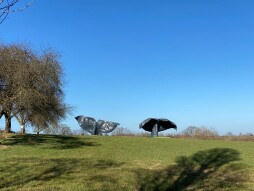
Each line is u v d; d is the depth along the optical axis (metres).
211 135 53.56
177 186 15.55
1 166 17.38
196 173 18.77
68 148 26.67
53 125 41.31
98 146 28.92
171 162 21.66
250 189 15.16
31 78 27.89
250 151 28.59
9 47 29.05
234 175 18.53
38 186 14.00
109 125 55.66
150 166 19.94
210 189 15.13
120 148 27.94
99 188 14.22
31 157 21.06
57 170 16.94
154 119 52.00
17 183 14.30
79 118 55.81
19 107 29.23
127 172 17.30
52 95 31.55
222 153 26.59
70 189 13.80
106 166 18.78
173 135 52.81
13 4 6.55
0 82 27.66
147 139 37.69
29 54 29.55
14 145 27.61
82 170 17.30
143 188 14.86
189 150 28.08
